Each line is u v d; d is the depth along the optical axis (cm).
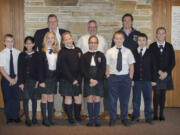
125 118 335
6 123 341
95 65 322
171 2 424
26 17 417
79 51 332
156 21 426
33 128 318
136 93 341
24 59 325
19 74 325
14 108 346
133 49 365
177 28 427
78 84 324
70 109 330
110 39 421
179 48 430
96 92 321
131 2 417
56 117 371
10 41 339
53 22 362
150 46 361
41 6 416
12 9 419
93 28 362
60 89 326
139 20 421
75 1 414
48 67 324
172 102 436
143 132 301
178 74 433
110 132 301
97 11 417
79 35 420
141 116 376
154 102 355
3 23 421
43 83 320
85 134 294
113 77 328
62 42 334
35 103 333
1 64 333
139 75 334
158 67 349
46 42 328
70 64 323
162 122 343
